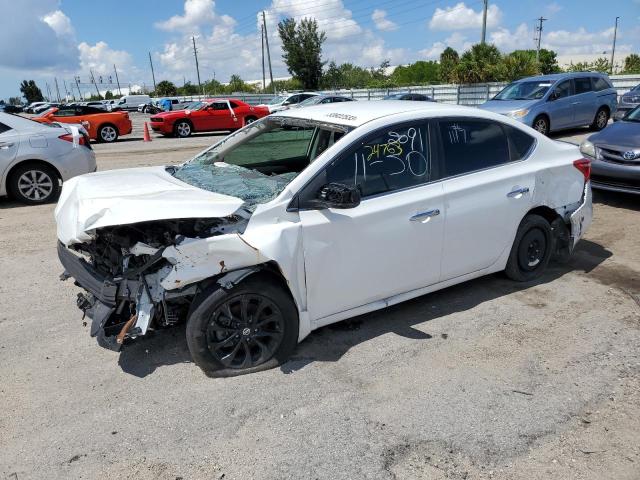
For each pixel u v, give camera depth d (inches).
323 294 138.6
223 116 892.0
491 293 180.1
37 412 121.3
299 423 116.0
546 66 1545.3
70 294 185.8
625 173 265.0
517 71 1220.5
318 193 134.3
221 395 126.0
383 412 119.5
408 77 2768.2
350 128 145.3
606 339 149.8
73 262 137.9
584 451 106.9
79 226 122.6
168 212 117.7
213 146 188.9
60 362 141.9
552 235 187.3
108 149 655.1
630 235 238.8
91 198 129.9
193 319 126.0
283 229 127.9
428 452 107.2
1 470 103.9
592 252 218.7
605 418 116.6
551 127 565.3
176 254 118.5
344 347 147.0
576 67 1804.9
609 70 1738.4
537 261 187.2
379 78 2610.7
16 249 235.5
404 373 134.5
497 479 100.1
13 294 185.9
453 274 163.6
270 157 168.7
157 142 761.0
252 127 178.7
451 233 156.3
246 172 154.7
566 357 141.0
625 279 191.0
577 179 187.8
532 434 112.0
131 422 117.3
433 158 153.8
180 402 123.7
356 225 137.9
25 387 130.9
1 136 312.5
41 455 107.8
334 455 106.5
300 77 2086.6
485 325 158.6
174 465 104.7
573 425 114.5
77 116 772.6
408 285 153.7
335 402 123.1
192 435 112.9
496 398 123.9
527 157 174.7
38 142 317.7
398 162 147.4
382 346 147.3
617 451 106.7
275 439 111.3
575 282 188.9
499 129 170.6
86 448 109.7
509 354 142.7
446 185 154.3
